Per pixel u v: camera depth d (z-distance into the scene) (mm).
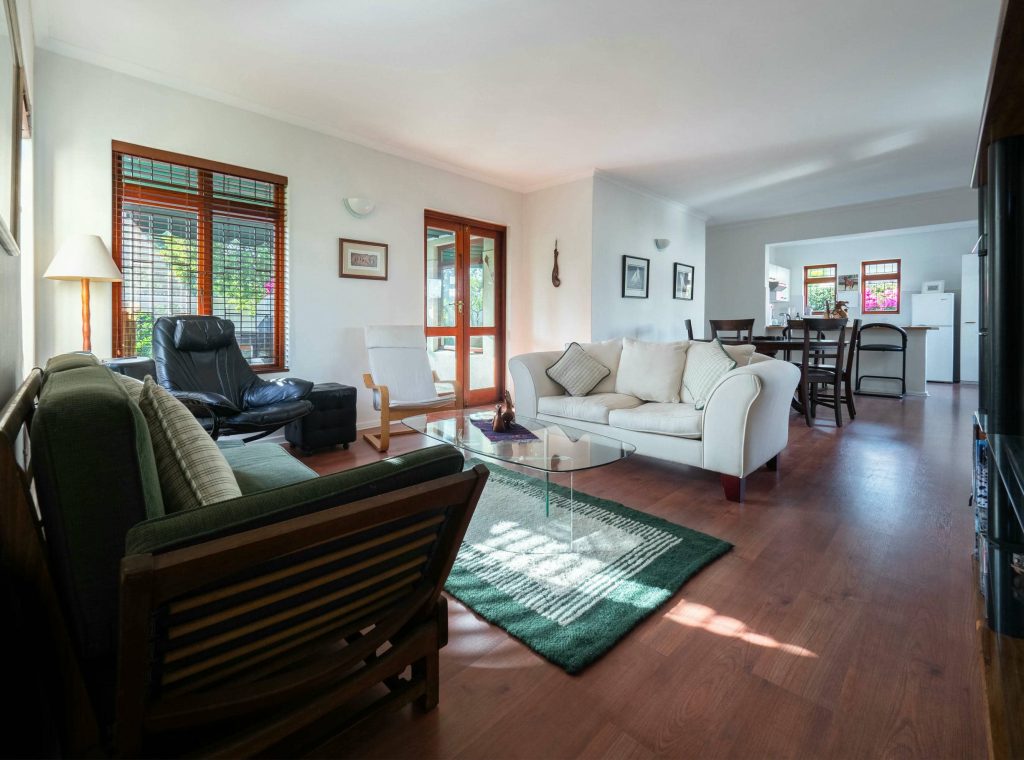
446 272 5164
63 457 770
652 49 2941
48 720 883
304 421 3496
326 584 933
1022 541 1320
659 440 2893
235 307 3693
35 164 2840
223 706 841
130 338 3252
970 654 1397
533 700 1245
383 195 4469
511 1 2500
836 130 4176
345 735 1119
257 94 3496
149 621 688
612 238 5500
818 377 4793
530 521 2361
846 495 2719
